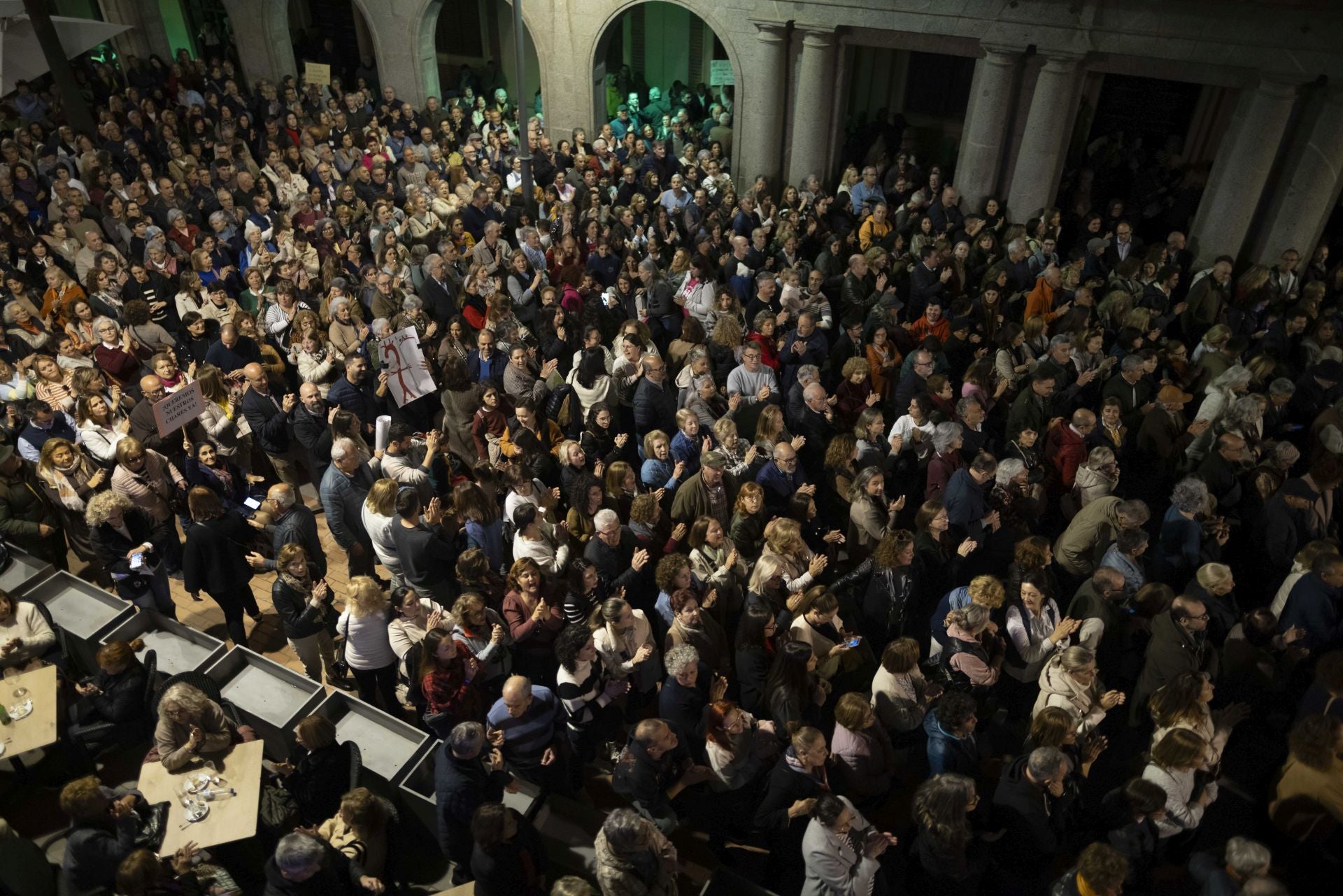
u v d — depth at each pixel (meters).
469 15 18.88
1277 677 5.80
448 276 9.85
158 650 6.14
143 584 6.57
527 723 5.07
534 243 10.73
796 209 12.48
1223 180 11.37
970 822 5.38
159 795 4.96
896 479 7.36
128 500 6.53
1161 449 7.61
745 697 5.57
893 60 16.09
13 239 10.53
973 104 12.50
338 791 5.09
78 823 4.65
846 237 11.08
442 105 17.00
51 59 12.38
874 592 5.94
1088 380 8.28
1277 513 6.55
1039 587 5.56
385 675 5.83
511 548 6.86
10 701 5.46
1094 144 14.13
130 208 10.88
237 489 7.73
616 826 4.11
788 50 13.40
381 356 7.70
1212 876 4.38
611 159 14.04
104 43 18.42
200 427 7.66
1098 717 5.29
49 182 12.33
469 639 5.62
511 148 14.20
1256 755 6.27
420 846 5.52
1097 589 5.66
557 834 5.15
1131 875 4.77
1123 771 6.08
